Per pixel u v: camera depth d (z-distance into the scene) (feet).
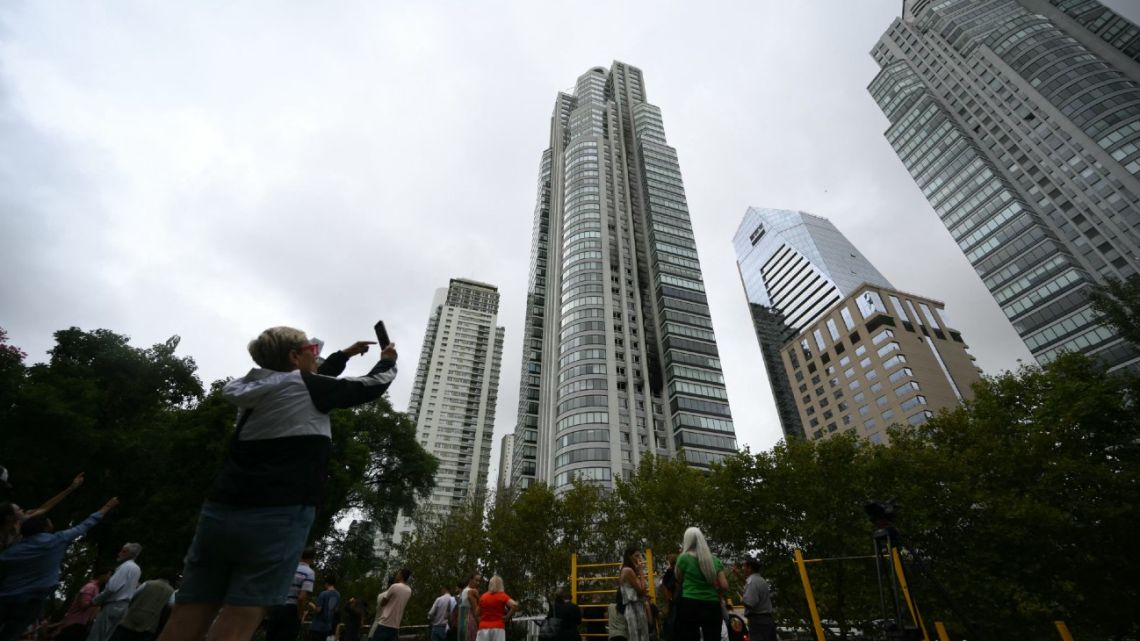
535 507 94.02
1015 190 306.35
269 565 6.44
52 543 17.24
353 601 34.81
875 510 21.49
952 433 80.02
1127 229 242.78
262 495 6.64
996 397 78.95
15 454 59.11
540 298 331.77
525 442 285.02
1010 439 71.56
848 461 80.12
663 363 249.14
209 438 74.33
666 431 226.99
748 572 29.22
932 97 374.63
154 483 72.28
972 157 332.60
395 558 118.73
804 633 67.92
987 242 311.27
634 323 258.78
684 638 16.55
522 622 83.87
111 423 78.23
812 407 356.18
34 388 62.23
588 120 354.13
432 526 114.11
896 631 19.11
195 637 6.31
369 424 107.96
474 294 560.20
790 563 71.61
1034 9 344.69
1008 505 63.41
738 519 79.61
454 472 433.89
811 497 75.41
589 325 243.40
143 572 65.41
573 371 231.09
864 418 313.73
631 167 343.87
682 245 297.33
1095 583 59.11
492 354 518.37
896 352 306.35
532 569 90.43
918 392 286.25
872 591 63.31
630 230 298.97
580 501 95.86
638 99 407.64
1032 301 277.44
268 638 23.45
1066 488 64.39
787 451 85.15
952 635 60.39
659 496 92.02
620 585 23.65
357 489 92.48
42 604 17.06
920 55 394.52
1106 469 61.57
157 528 68.03
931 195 360.28
